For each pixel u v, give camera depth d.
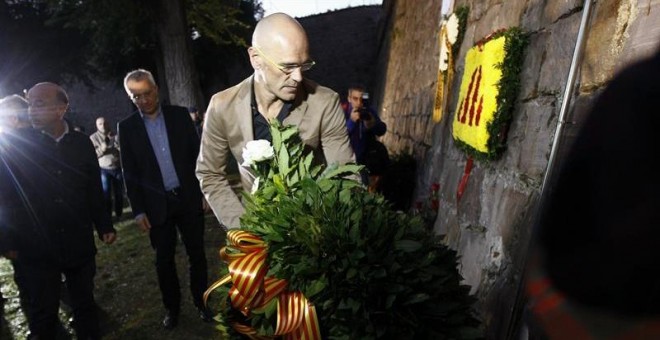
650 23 0.88
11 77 12.41
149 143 2.30
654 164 0.42
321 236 0.99
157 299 2.98
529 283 0.55
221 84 15.34
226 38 12.68
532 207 1.35
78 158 2.03
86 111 17.41
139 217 2.37
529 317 0.59
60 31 11.86
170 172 2.36
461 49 2.62
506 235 1.55
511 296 1.41
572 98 1.14
